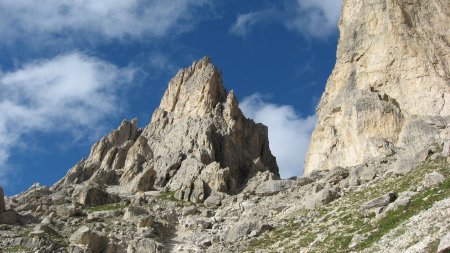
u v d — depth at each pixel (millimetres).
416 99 89500
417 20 98625
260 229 68000
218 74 133625
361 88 98750
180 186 97562
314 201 72812
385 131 88125
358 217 57188
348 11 113375
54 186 107688
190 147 111188
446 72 90375
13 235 63438
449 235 33531
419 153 72938
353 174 79000
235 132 118750
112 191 97938
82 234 62125
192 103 126875
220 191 93188
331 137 97125
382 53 98500
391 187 64875
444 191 50750
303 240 58375
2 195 71312
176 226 77000
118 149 117625
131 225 73375
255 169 110938
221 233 71000
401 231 45219
